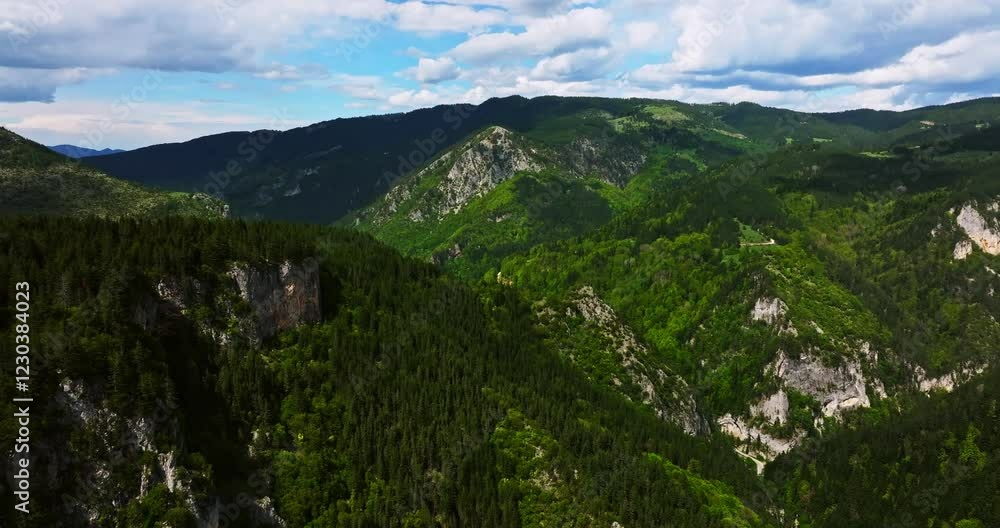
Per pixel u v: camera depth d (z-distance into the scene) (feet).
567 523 438.40
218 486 387.34
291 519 407.64
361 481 439.63
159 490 349.82
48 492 322.96
